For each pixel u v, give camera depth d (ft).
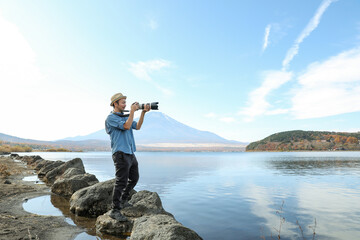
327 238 13.01
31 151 254.47
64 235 10.75
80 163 35.24
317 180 41.22
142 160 128.47
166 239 8.61
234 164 93.04
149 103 12.44
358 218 17.31
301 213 18.79
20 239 9.42
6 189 22.24
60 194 22.25
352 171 59.62
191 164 92.68
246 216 17.84
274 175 50.06
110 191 16.20
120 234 11.55
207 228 14.87
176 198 25.03
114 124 12.00
